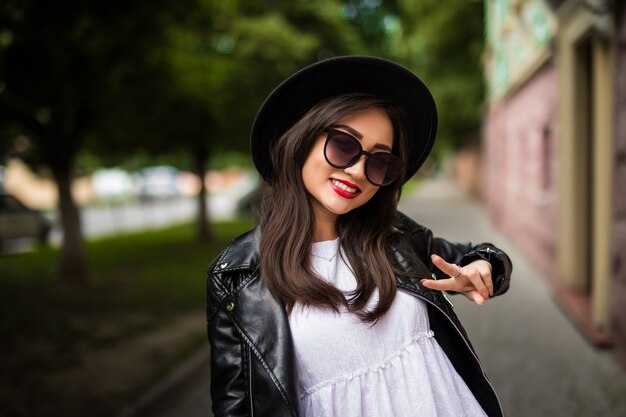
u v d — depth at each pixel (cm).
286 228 127
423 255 150
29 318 584
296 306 125
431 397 125
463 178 3066
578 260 597
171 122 815
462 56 1708
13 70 481
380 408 123
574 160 594
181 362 433
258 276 128
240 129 1011
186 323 550
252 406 121
